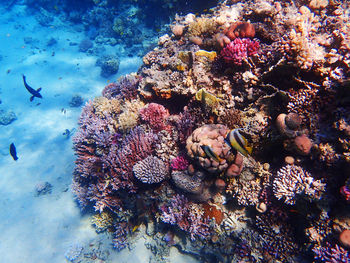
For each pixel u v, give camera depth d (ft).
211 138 3.92
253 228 4.45
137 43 15.96
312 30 4.47
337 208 3.49
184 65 5.02
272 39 4.57
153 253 5.37
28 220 7.34
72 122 11.99
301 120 3.79
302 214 3.79
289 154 4.05
